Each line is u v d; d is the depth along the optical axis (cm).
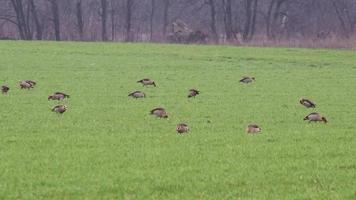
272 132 6981
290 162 5391
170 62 17412
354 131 7181
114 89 11244
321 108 9250
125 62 17050
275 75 14688
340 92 11450
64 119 7700
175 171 4975
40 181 4609
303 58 19438
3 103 9100
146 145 6047
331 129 7306
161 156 5525
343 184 4681
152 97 10194
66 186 4497
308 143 6319
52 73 13925
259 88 11881
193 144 6144
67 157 5444
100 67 15588
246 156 5616
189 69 15738
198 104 9431
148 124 7406
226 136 6644
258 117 8200
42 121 7519
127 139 6372
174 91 11125
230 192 4403
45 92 10556
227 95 10681
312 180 4794
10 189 4388
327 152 5859
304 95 10894
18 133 6669
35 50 19712
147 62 17212
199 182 4653
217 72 15162
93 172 4906
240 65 17162
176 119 7869
